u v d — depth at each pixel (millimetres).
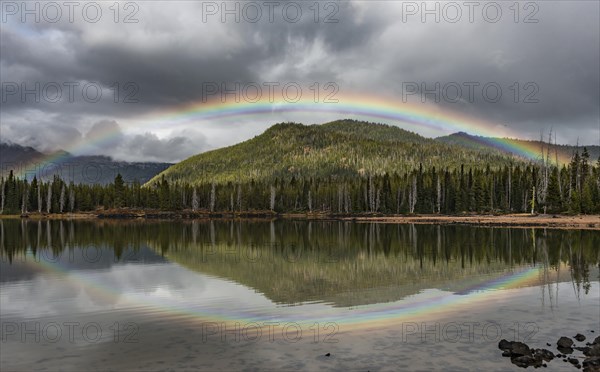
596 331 16406
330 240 59250
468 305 21047
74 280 29250
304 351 14602
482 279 28219
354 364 13344
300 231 80062
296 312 20094
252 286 26750
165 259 40156
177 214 169625
